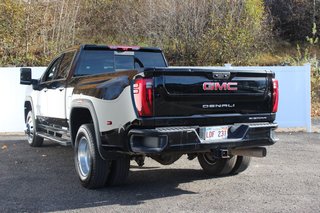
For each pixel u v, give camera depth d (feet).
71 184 21.33
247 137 19.13
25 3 60.03
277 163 25.91
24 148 32.27
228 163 22.24
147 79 17.25
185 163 26.58
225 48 58.95
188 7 60.80
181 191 19.86
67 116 22.97
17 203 18.16
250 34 60.75
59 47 60.29
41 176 23.17
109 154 18.83
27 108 33.30
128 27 65.82
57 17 62.03
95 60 24.73
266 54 68.28
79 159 20.83
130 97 17.49
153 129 17.42
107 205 17.71
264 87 19.93
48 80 27.96
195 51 59.62
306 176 22.50
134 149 17.44
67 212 16.89
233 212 16.62
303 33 76.43
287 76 39.04
